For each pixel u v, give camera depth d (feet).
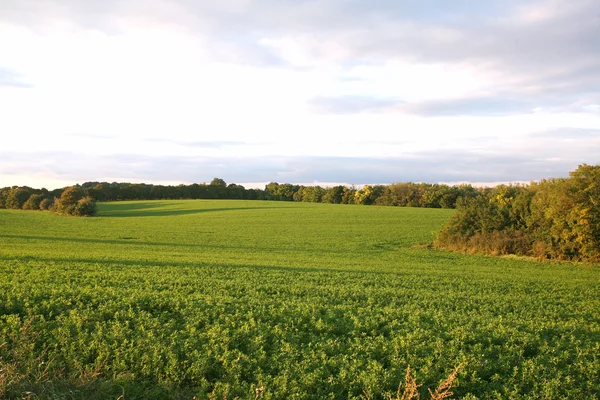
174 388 30.19
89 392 28.48
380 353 38.04
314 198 476.54
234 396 29.45
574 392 30.86
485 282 85.56
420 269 106.42
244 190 522.06
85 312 46.65
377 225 231.91
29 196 355.77
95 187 445.37
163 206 364.58
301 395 29.22
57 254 116.78
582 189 124.77
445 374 33.14
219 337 39.63
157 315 48.83
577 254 128.16
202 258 117.39
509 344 41.01
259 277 83.35
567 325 48.55
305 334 42.88
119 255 119.85
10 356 33.06
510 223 148.36
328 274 90.48
